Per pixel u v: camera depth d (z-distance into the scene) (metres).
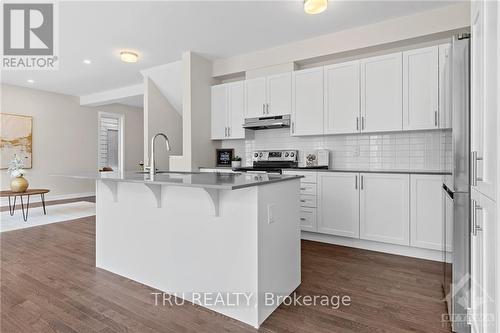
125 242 2.40
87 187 7.28
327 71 3.56
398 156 3.44
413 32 3.14
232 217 1.80
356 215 3.11
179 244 2.06
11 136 5.89
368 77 3.28
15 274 2.45
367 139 3.64
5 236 3.60
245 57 4.32
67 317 1.79
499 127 0.96
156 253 2.20
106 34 3.59
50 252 3.01
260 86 4.11
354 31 3.48
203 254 1.94
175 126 5.61
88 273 2.48
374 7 2.98
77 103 7.05
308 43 3.80
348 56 3.75
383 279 2.33
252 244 1.72
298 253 2.21
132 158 8.16
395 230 2.90
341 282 2.28
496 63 1.01
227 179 1.87
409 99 3.03
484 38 1.20
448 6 2.96
